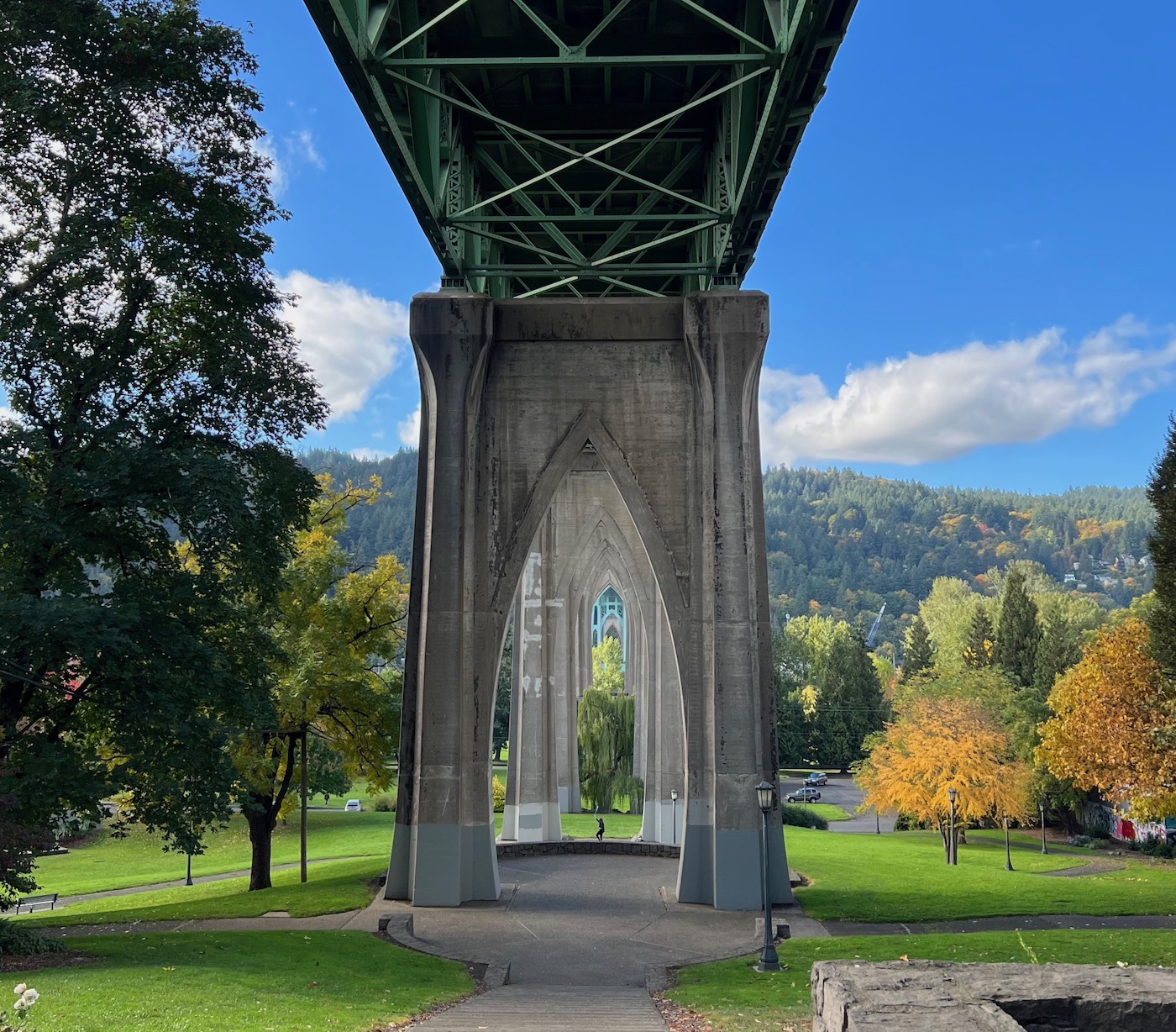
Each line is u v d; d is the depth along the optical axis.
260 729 21.17
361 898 25.02
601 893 26.14
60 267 18.27
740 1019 12.62
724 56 18.41
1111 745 33.75
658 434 26.16
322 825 64.44
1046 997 7.55
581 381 26.45
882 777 48.66
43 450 17.78
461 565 25.09
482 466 26.27
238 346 19.39
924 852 45.50
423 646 25.14
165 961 15.10
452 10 18.00
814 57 18.59
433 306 26.12
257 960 15.85
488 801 25.39
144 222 18.61
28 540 16.64
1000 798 44.31
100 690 18.12
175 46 18.53
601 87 25.59
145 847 59.44
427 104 22.08
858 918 22.72
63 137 17.58
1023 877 31.23
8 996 11.19
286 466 20.56
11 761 17.19
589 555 53.59
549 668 40.97
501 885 27.50
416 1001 13.92
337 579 30.66
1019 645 73.31
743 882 23.78
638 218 25.36
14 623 15.72
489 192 30.92
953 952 17.81
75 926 22.25
